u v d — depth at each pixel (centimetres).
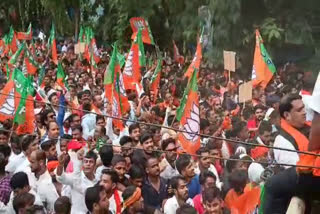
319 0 1998
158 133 878
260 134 800
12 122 867
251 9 2011
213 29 2012
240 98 1095
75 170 702
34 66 1438
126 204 611
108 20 2731
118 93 987
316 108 371
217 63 1975
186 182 662
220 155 800
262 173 575
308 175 388
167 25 2441
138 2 2411
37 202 639
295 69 1831
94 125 997
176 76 1706
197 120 773
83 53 1992
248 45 1995
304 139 494
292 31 1973
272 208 405
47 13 3488
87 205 591
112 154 713
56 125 841
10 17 3831
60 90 1258
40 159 700
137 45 1245
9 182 662
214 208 592
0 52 2078
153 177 693
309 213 394
